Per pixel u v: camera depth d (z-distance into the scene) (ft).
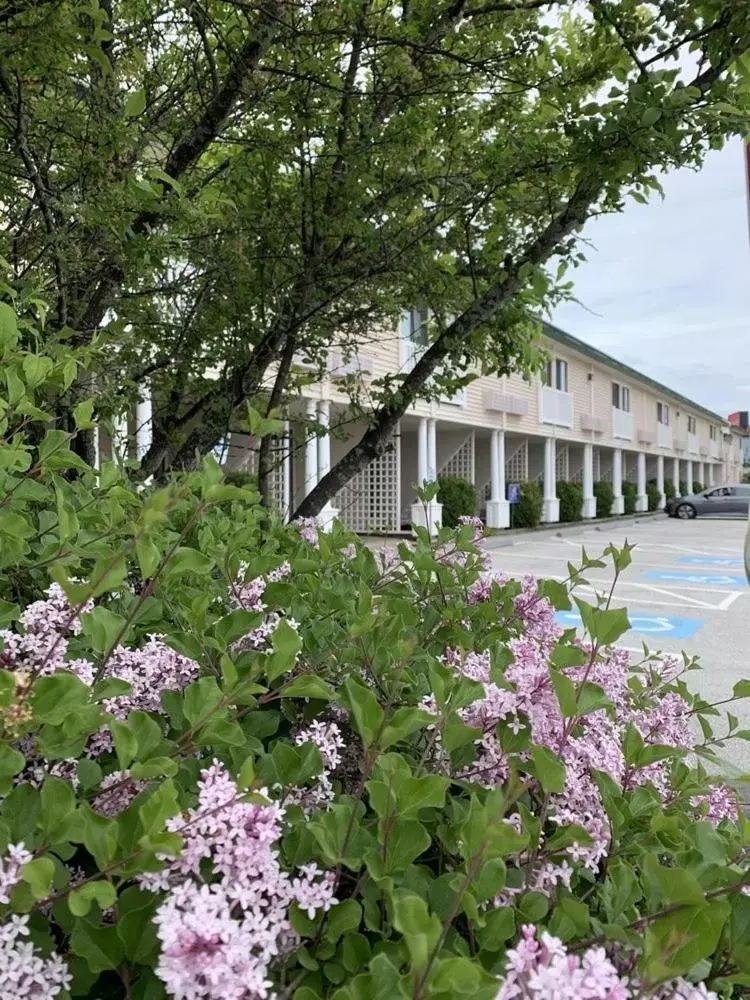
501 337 14.19
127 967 2.72
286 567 6.80
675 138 9.50
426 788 2.99
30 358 5.19
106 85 8.50
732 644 23.41
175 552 3.73
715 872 3.10
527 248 13.33
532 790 3.94
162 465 13.46
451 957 2.35
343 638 5.04
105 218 8.04
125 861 2.62
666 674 7.22
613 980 2.33
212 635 4.82
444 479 59.62
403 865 3.01
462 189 12.02
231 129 12.11
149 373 12.73
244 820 2.88
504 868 2.97
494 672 4.25
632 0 9.61
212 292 12.39
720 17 9.40
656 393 117.70
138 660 4.37
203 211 10.05
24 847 2.95
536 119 13.17
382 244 12.26
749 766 12.74
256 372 12.79
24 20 7.64
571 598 6.31
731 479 197.88
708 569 42.91
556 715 3.95
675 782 4.91
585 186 11.73
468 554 7.46
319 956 2.86
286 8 9.55
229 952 2.35
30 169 8.34
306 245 12.53
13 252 9.27
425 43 10.78
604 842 3.61
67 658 4.40
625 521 86.58
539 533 66.95
